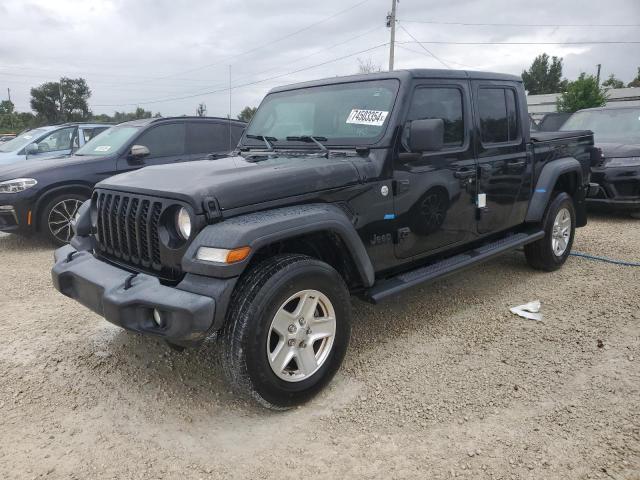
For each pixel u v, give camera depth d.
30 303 4.80
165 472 2.53
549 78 85.81
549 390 3.16
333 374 3.18
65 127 10.36
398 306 4.58
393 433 2.79
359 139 3.64
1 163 9.49
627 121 8.98
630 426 2.78
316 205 3.13
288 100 4.30
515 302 4.64
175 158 7.63
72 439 2.79
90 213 3.65
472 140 4.22
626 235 7.13
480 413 2.94
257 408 3.07
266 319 2.76
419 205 3.77
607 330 3.99
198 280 2.70
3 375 3.47
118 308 2.76
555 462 2.52
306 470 2.52
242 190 2.88
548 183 5.05
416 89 3.72
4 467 2.56
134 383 3.37
